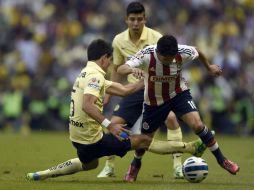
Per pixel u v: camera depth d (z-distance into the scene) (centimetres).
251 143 5594
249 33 8725
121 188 2559
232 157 4228
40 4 8469
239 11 8969
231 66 7850
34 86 7238
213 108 7288
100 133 2673
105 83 2670
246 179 2952
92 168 2777
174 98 2814
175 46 2673
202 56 2858
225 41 8338
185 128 6800
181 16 8612
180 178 2955
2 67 7606
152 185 2672
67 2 8456
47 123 7094
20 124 7075
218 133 7312
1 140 4547
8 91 7281
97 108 2589
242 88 7531
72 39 7975
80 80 2666
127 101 3072
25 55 7700
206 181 2841
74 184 2655
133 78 3108
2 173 3033
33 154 3747
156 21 8412
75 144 2695
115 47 3153
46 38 7969
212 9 8838
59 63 7600
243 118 7331
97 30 8119
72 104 2681
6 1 8469
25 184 2622
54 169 2766
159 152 2783
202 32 8394
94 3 8469
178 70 2775
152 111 2827
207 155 4166
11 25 8138
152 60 2738
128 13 3080
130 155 3800
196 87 7381
